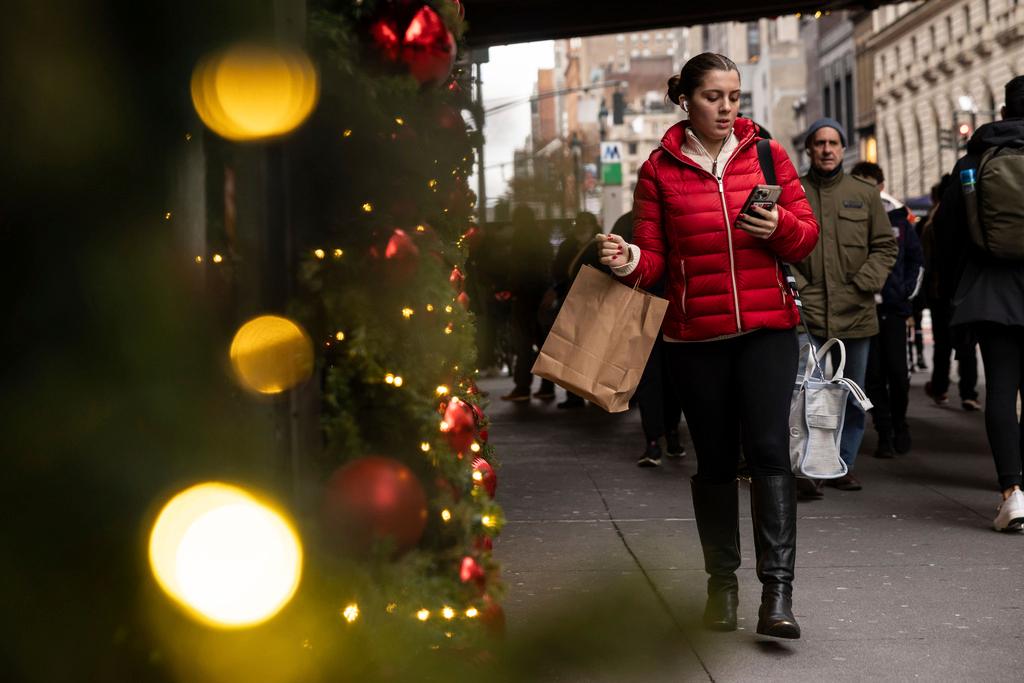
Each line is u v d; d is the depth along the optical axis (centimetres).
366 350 254
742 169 440
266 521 218
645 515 680
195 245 239
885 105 7419
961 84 6297
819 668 403
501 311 1475
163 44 231
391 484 244
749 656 417
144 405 220
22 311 218
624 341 430
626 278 435
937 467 841
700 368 446
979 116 6069
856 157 8044
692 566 540
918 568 545
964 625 452
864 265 761
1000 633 441
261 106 236
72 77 215
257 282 246
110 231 224
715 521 451
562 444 1002
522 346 1369
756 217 426
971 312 622
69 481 216
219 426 230
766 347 438
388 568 245
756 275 436
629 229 867
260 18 235
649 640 178
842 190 766
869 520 657
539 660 178
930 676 393
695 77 436
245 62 233
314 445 256
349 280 259
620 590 180
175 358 224
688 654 180
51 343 218
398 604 249
